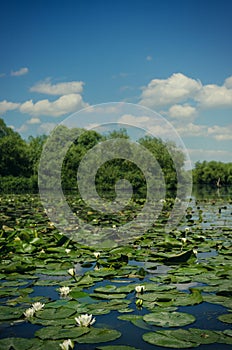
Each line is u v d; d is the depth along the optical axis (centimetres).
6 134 4416
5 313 353
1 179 3459
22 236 702
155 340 292
